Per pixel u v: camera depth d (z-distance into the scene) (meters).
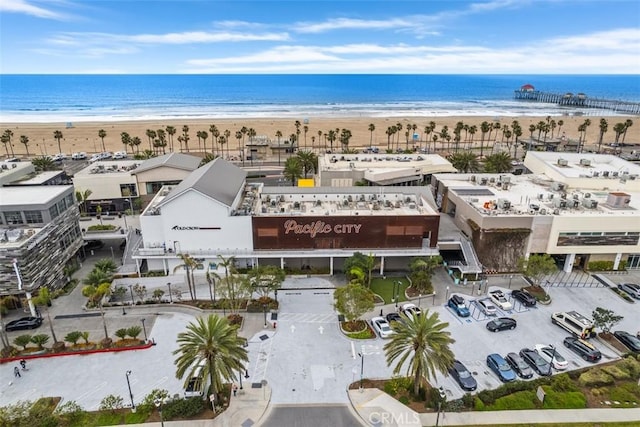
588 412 42.31
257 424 40.31
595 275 71.25
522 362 48.12
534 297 63.56
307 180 95.81
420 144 189.25
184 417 41.09
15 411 39.00
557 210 71.69
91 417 41.25
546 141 164.38
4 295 58.03
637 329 56.56
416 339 41.50
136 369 48.47
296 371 47.88
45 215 63.62
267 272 60.97
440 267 73.31
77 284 67.94
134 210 98.56
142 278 68.62
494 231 69.62
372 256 65.69
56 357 50.53
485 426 40.38
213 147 181.25
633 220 69.38
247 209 72.19
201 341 40.28
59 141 176.25
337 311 60.19
